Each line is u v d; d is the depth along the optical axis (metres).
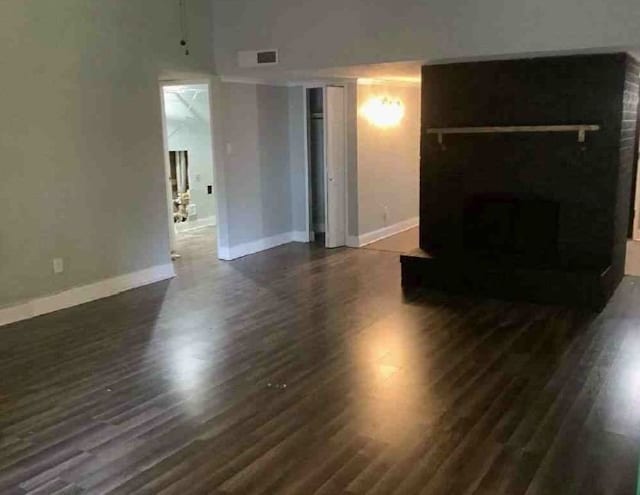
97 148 5.45
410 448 2.89
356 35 5.47
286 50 5.97
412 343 4.26
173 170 8.77
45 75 4.95
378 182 7.88
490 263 5.23
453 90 5.49
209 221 9.59
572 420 3.12
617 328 4.45
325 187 7.48
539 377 3.65
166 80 6.69
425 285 5.59
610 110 4.86
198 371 3.86
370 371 3.79
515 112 5.24
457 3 4.89
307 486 2.61
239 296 5.54
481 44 4.86
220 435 3.06
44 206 5.05
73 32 5.13
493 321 4.68
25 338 4.52
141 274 6.00
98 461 2.85
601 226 5.07
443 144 5.64
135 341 4.43
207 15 6.38
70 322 4.88
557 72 5.00
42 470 2.78
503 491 2.54
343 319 4.81
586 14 4.42
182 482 2.66
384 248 7.49
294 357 4.05
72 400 3.49
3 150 4.70
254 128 7.20
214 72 6.54
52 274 5.17
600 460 2.75
